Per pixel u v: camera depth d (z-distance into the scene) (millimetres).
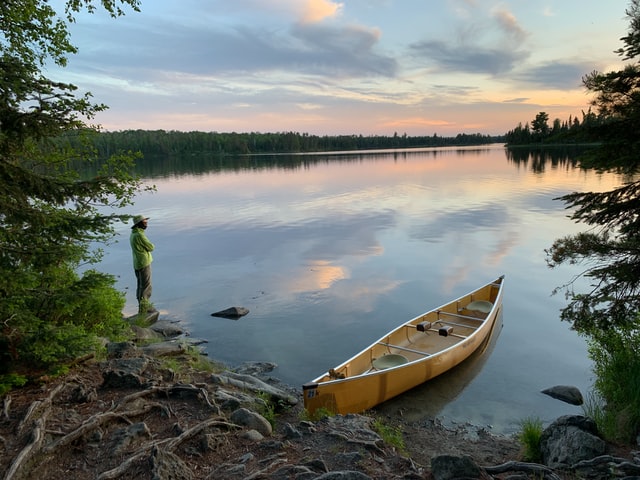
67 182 4820
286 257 17484
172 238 21250
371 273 15219
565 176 42969
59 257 4797
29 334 4758
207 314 12039
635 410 5406
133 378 5551
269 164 83438
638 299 6105
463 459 4164
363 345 10109
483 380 8445
